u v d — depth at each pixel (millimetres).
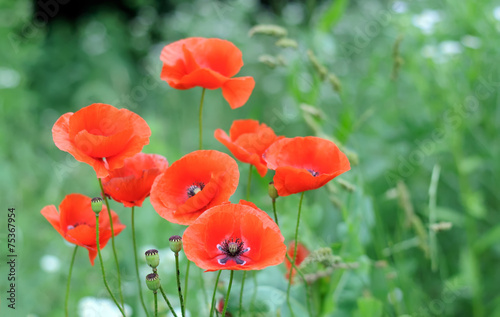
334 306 1206
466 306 1702
